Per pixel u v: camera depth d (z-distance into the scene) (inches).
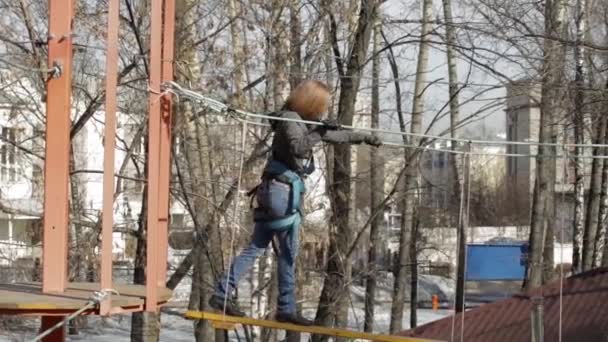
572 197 973.2
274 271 567.5
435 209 839.1
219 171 571.2
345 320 574.9
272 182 237.1
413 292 816.9
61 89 204.2
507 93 617.3
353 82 566.6
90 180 788.6
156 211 214.7
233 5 564.7
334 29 574.9
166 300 228.1
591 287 545.6
